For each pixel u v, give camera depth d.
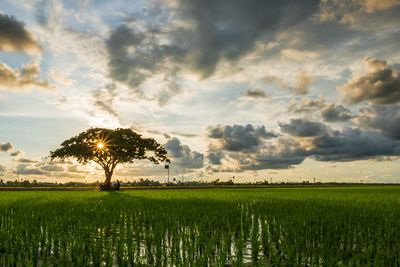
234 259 9.78
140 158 71.31
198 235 11.78
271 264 9.42
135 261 9.57
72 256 9.59
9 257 8.77
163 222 15.33
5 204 25.55
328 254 9.34
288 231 12.41
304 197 35.22
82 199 32.31
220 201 28.48
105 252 10.06
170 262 9.20
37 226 14.07
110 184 72.25
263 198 33.28
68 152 69.44
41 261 9.52
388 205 23.36
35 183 122.31
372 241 10.70
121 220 15.68
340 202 26.59
